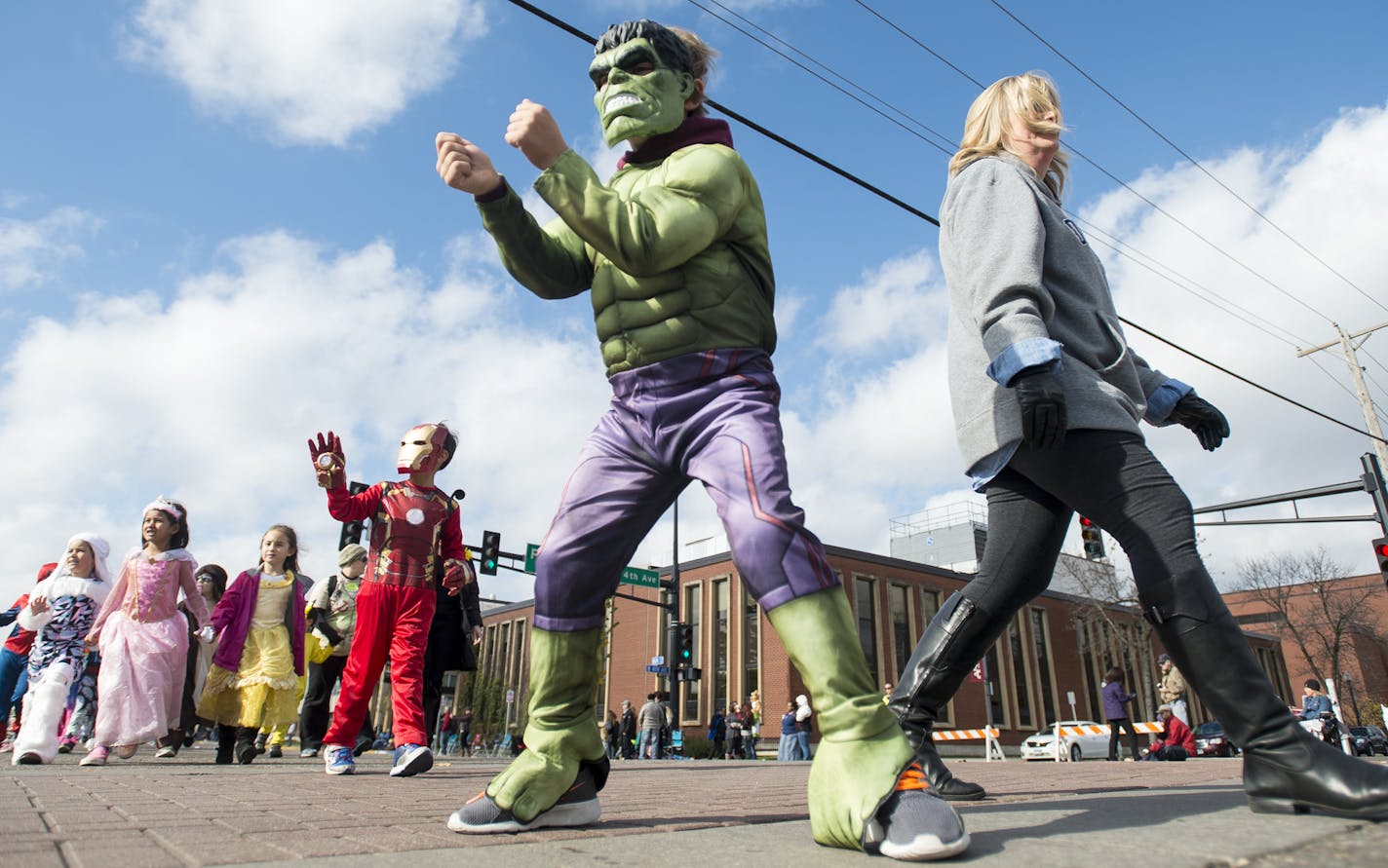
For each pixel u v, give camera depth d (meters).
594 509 1.85
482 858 1.36
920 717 2.72
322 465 4.09
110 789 2.91
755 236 1.90
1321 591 45.22
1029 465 2.21
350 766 4.16
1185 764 6.60
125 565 5.43
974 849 1.41
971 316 2.30
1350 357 21.27
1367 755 29.39
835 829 1.43
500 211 1.89
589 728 1.87
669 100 1.96
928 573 37.66
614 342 1.86
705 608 35.47
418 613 4.29
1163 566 1.97
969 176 2.33
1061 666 40.19
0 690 7.11
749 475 1.64
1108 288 2.46
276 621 6.23
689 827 1.82
